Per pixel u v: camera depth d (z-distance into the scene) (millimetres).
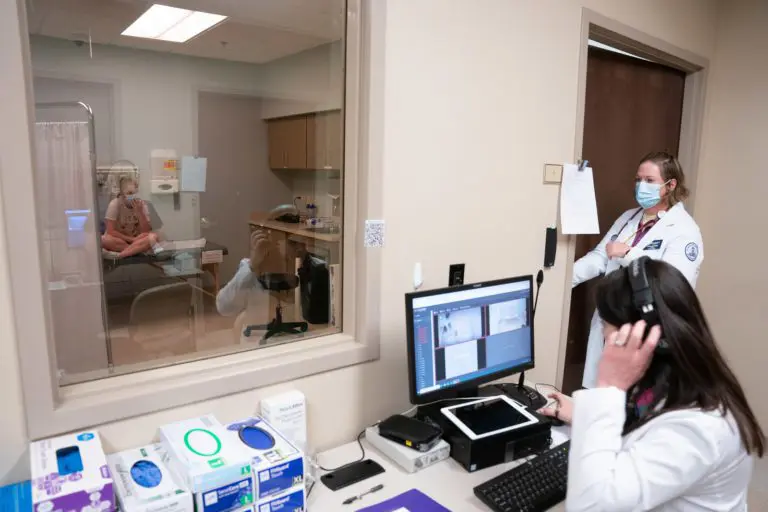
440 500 1262
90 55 3896
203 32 3717
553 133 2094
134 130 4258
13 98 1001
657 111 2848
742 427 904
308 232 2889
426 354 1480
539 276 1906
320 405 1520
